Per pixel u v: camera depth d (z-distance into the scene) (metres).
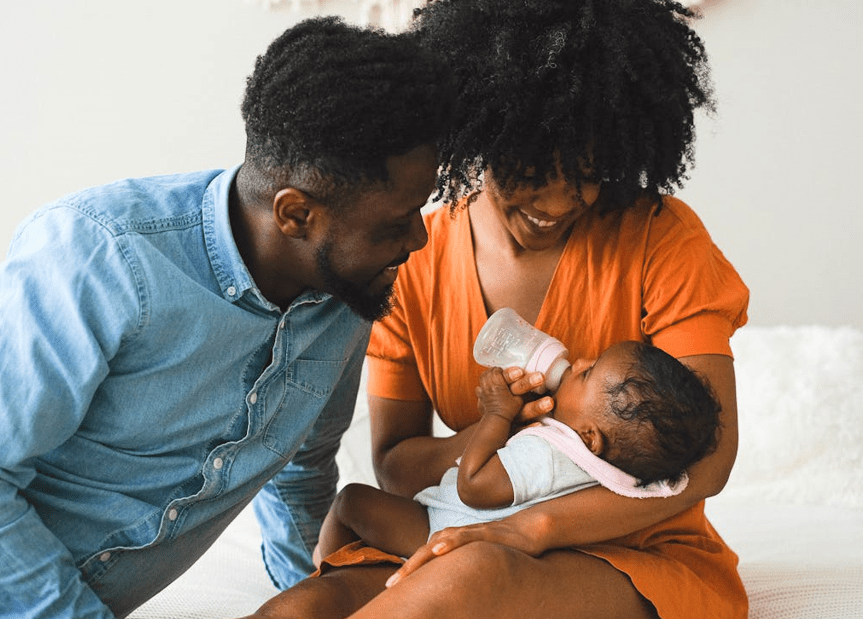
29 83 2.59
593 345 1.43
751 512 2.02
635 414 1.28
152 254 1.16
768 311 2.46
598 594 1.24
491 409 1.37
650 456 1.28
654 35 1.28
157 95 2.57
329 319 1.32
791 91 2.37
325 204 1.14
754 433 2.10
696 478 1.32
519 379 1.38
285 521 1.64
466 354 1.47
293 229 1.17
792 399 2.10
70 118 2.60
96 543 1.23
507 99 1.23
